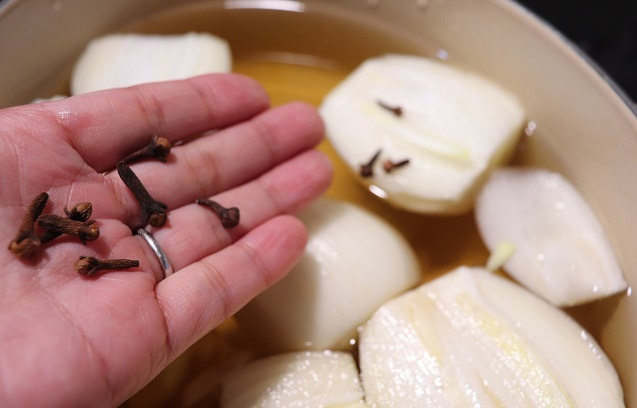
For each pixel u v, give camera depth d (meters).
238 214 0.19
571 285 0.21
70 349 0.15
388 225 0.22
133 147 0.19
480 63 0.25
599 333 0.20
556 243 0.22
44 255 0.16
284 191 0.21
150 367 0.16
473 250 0.23
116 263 0.16
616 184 0.21
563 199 0.23
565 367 0.19
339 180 0.24
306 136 0.22
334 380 0.19
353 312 0.20
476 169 0.22
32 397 0.14
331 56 0.28
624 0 0.28
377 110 0.23
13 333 0.15
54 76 0.24
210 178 0.20
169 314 0.17
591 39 0.27
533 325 0.19
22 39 0.22
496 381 0.18
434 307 0.20
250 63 0.28
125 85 0.23
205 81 0.21
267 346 0.20
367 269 0.20
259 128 0.21
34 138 0.17
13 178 0.16
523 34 0.23
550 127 0.24
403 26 0.26
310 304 0.20
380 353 0.19
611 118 0.21
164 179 0.19
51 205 0.17
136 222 0.19
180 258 0.19
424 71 0.24
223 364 0.20
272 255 0.19
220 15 0.27
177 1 0.26
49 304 0.15
